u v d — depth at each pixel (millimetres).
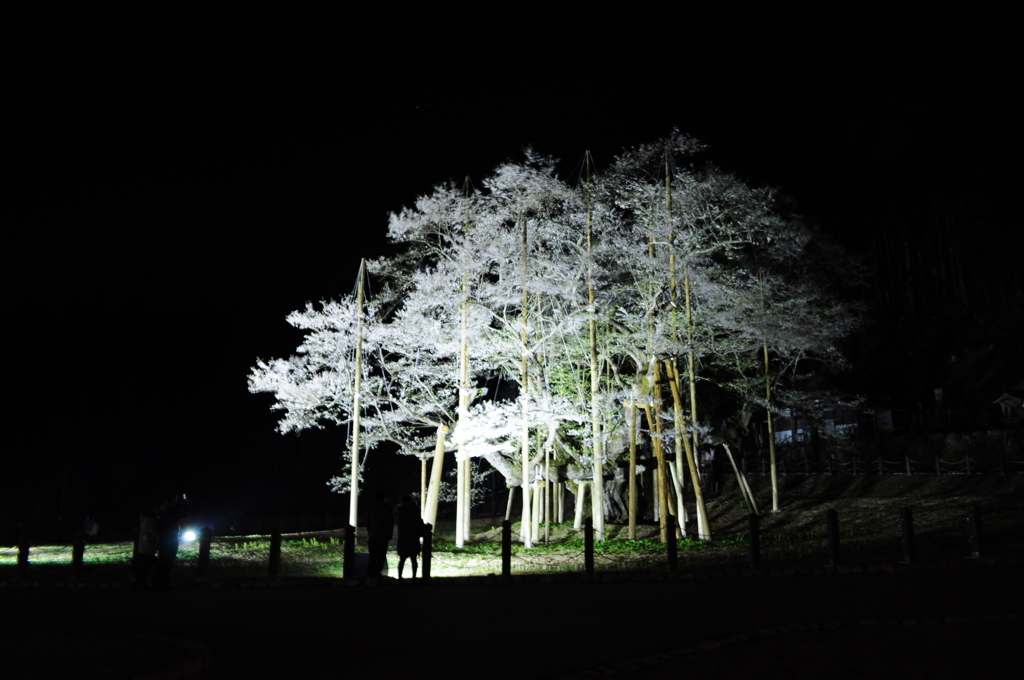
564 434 30016
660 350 25625
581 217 26109
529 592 12711
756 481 42375
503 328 27391
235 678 7043
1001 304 70938
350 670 7336
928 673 6895
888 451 39844
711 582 13492
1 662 7141
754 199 26125
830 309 30688
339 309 26484
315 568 19062
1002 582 12586
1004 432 35188
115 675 6836
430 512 25625
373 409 30406
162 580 13961
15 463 81125
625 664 7309
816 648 7891
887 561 15734
